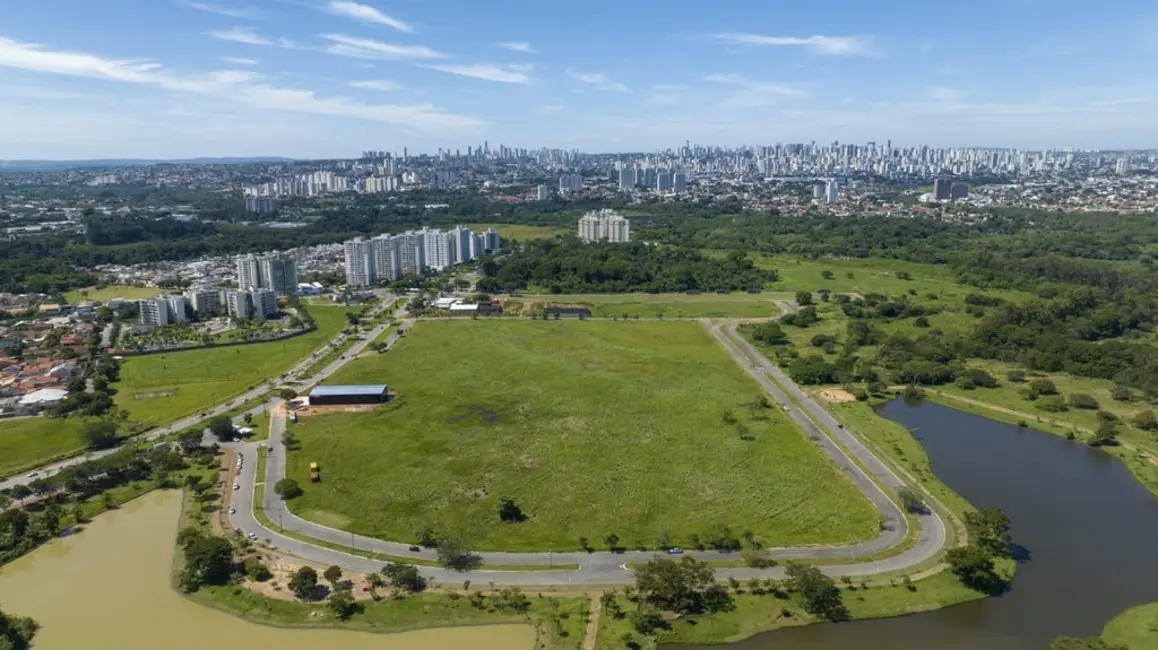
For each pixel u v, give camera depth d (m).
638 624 122.88
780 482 176.38
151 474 181.88
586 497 168.88
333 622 124.50
